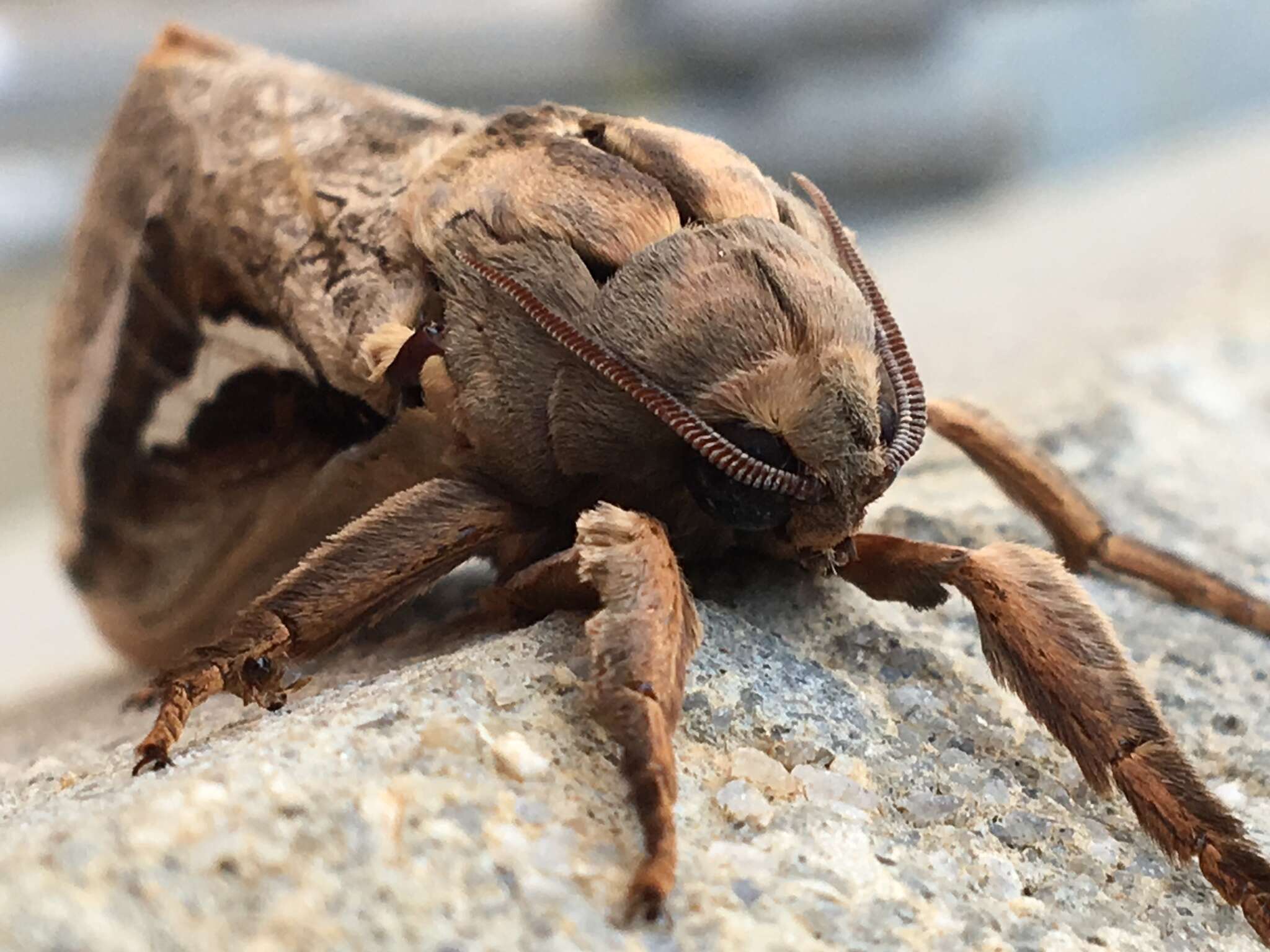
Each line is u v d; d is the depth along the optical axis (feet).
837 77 0.53
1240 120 0.70
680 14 0.48
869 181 0.54
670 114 0.48
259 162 0.16
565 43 0.45
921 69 0.56
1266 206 0.53
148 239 0.18
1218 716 0.15
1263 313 0.32
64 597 0.30
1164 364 0.27
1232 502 0.21
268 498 0.17
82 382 0.20
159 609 0.20
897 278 0.46
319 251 0.15
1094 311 0.38
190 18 0.40
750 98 0.51
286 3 0.42
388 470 0.15
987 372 0.30
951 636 0.15
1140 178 0.62
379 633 0.16
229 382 0.17
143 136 0.19
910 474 0.21
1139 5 0.68
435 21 0.42
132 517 0.19
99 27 0.39
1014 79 0.60
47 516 0.34
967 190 0.57
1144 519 0.20
